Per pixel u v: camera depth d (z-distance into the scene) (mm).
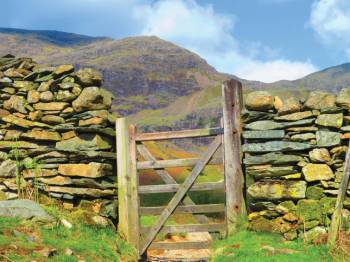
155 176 19719
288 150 8703
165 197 15336
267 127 8859
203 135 9633
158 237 10820
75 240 8680
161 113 105000
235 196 9312
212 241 9352
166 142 35562
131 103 115062
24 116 10461
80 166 9828
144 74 134125
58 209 9734
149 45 161375
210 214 13055
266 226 8664
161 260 9945
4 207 8820
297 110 8773
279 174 8695
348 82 107500
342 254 7605
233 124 9438
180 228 9625
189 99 119000
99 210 9742
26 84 10672
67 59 141750
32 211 8844
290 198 8578
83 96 9984
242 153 9461
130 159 9984
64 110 10148
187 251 10859
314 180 8445
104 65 134875
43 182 10094
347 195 8266
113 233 9695
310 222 8375
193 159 9695
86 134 9922
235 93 9492
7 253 6941
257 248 8141
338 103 8492
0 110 10648
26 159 10305
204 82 140500
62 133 10125
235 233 9117
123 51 150000
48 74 10586
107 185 9875
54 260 7188
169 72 137875
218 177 17141
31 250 7309
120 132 10055
